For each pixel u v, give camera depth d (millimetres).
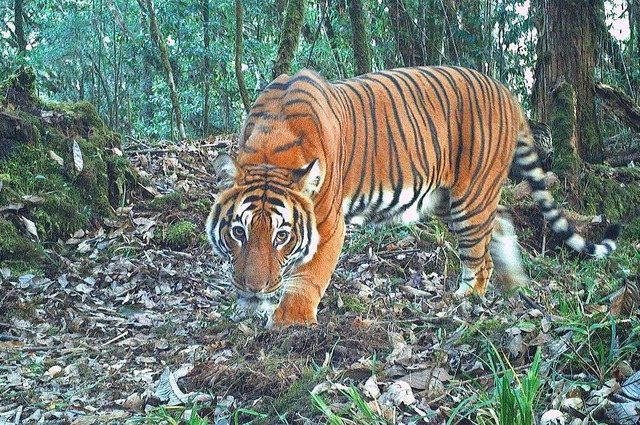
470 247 6633
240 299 4871
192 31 18234
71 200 7883
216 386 4484
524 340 4547
